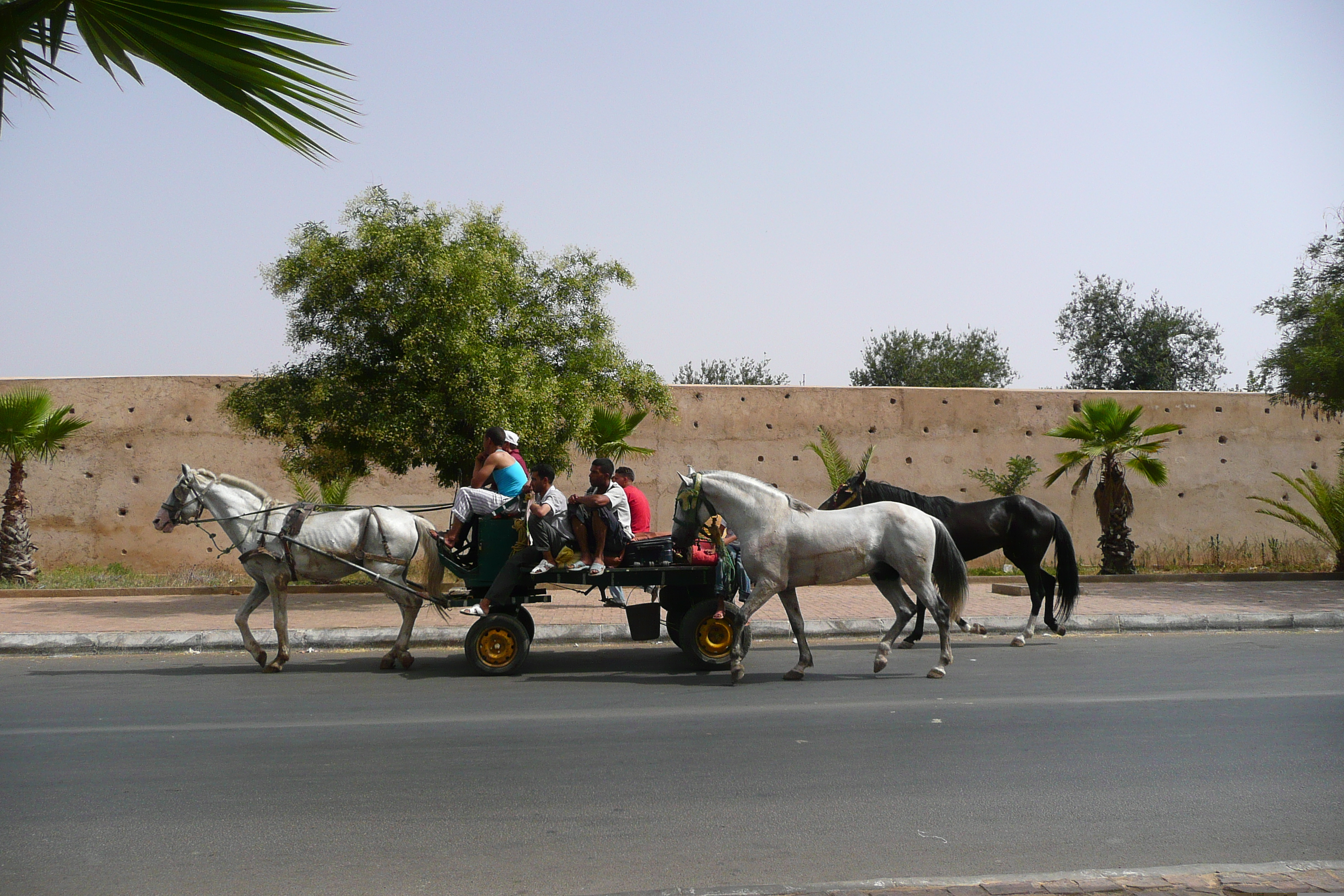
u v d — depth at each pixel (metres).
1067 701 8.23
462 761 6.38
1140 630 13.04
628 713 7.90
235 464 20.95
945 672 9.67
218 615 14.04
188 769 6.22
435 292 14.80
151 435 20.95
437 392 14.90
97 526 20.81
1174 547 22.83
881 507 9.77
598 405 17.64
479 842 4.87
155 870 4.53
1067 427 20.59
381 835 4.98
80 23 4.90
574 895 4.22
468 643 9.86
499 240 16.23
